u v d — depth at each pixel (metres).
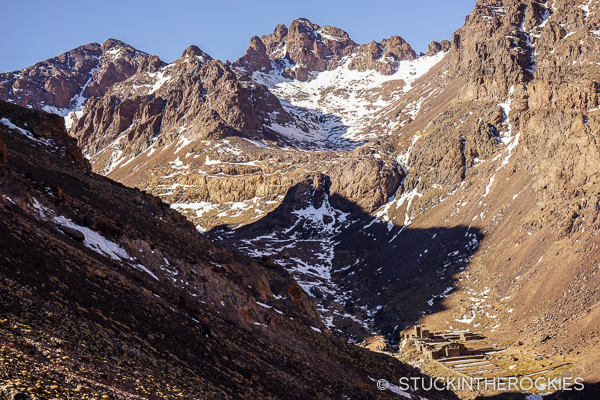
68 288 35.25
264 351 57.12
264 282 90.38
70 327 29.64
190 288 61.62
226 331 54.25
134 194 91.19
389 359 95.50
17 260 34.00
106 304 37.03
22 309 28.11
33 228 43.06
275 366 53.44
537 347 146.75
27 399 19.83
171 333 40.62
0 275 30.47
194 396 30.61
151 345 35.53
